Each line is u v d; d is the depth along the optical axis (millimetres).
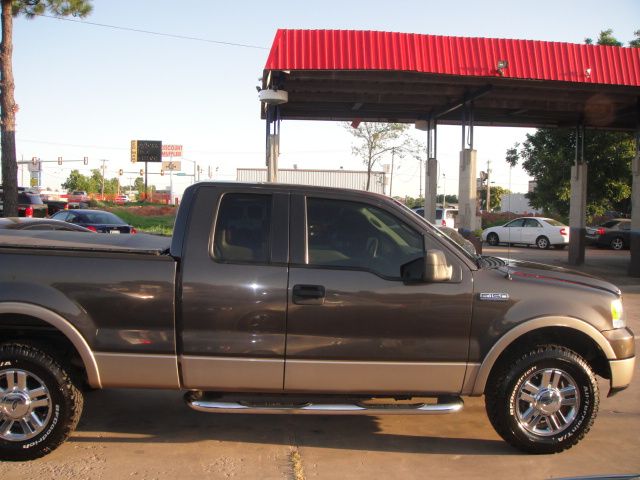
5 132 18031
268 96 12445
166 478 4020
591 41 27406
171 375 4254
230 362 4219
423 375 4312
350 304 4223
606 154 26234
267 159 13836
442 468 4250
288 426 5086
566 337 4660
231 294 4195
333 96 15578
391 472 4176
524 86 13617
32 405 4227
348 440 4781
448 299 4285
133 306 4195
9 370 4203
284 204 4438
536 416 4422
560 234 26953
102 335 4203
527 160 29938
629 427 5133
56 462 4258
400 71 12398
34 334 4453
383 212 4473
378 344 4258
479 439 4840
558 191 28266
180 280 4207
